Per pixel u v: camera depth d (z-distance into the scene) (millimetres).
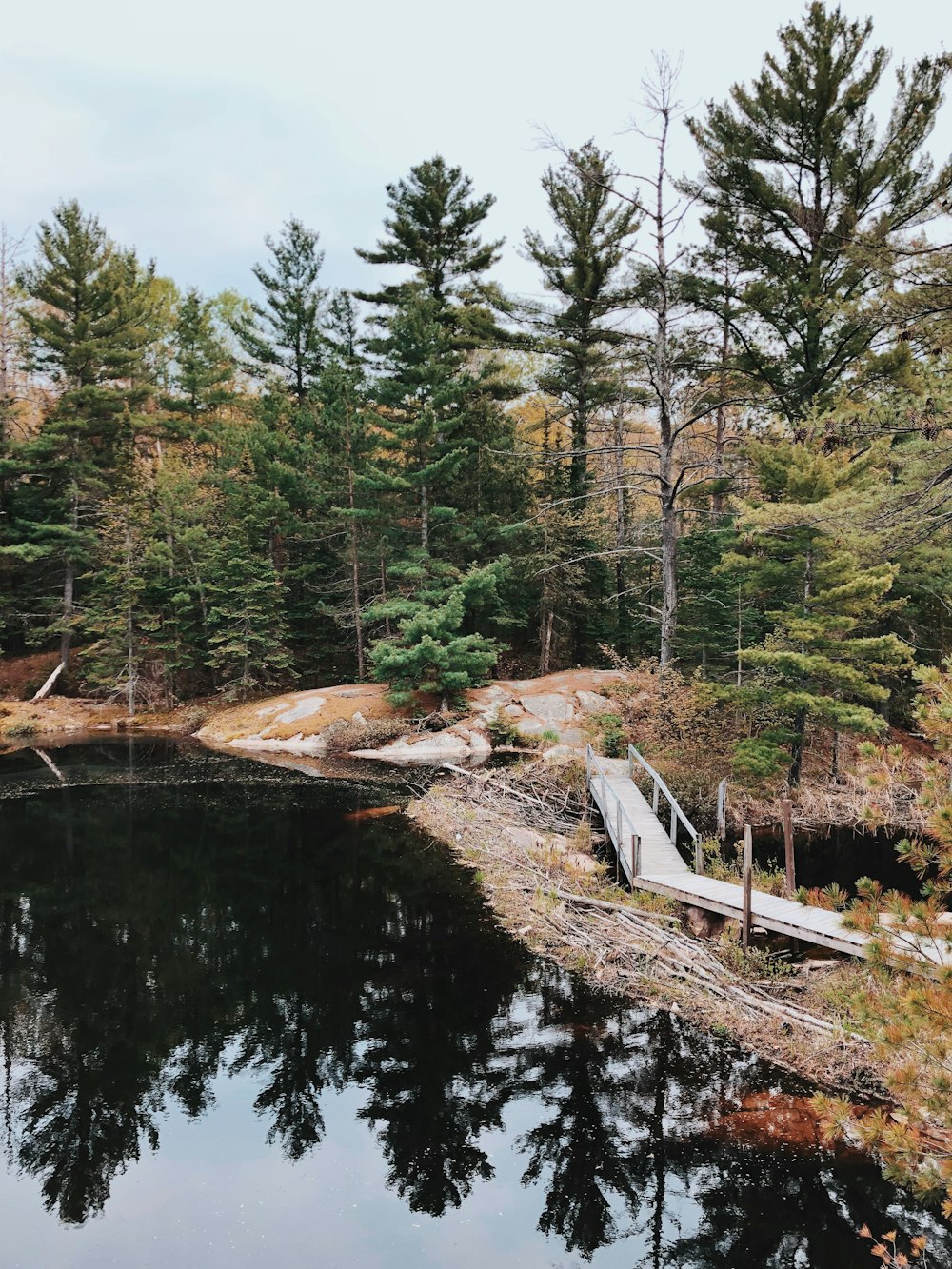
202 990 9203
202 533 30594
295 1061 7691
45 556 32750
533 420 42375
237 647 29172
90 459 33562
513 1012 8508
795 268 20000
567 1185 5973
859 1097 6695
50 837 15625
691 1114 6691
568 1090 7094
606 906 10695
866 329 18062
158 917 11578
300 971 9695
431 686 25453
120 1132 6617
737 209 20047
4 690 31406
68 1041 8078
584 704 25062
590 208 25484
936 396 13641
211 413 38750
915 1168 4086
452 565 28578
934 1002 4047
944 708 4570
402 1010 8617
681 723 16969
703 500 28891
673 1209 5688
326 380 30344
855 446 16406
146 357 39844
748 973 8789
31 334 33688
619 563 30219
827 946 8430
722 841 14281
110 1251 5285
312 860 14172
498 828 15289
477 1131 6621
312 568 31766
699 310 20797
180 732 28281
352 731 24875
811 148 19156
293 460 30641
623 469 33219
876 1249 4621
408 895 12297
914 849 4738
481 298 26047
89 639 33344
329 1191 5934
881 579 13781
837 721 15398
